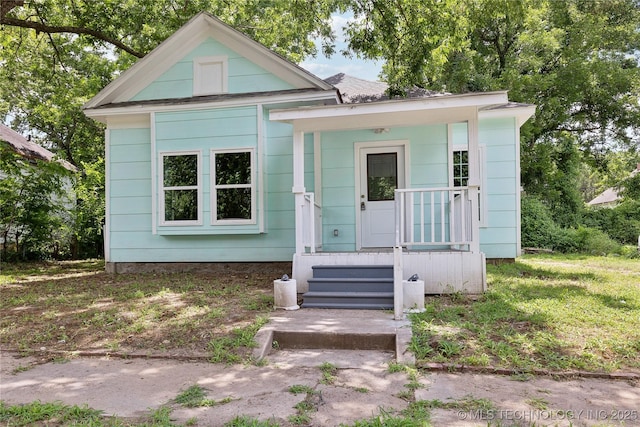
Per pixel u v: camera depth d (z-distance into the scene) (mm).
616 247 15102
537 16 19484
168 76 9555
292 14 11531
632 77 19469
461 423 2699
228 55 9344
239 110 9047
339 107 6645
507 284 7109
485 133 9688
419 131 8797
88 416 2896
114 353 4301
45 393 3367
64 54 14914
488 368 3650
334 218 9016
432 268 6543
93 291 7336
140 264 9742
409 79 9891
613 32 20953
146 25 12586
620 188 23141
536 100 19766
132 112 9375
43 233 13203
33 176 12688
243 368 3900
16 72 16094
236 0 13688
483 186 9664
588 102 20812
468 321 4891
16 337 4855
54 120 18906
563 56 20344
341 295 5977
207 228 9086
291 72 9016
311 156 9133
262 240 9219
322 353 4383
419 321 4871
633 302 5676
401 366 3777
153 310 5734
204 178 9141
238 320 5238
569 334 4367
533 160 19828
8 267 11617
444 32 9469
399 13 9688
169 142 9266
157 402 3146
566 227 19656
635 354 3875
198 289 7324
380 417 2783
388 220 8906
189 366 3975
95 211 15656
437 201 8719
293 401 3113
